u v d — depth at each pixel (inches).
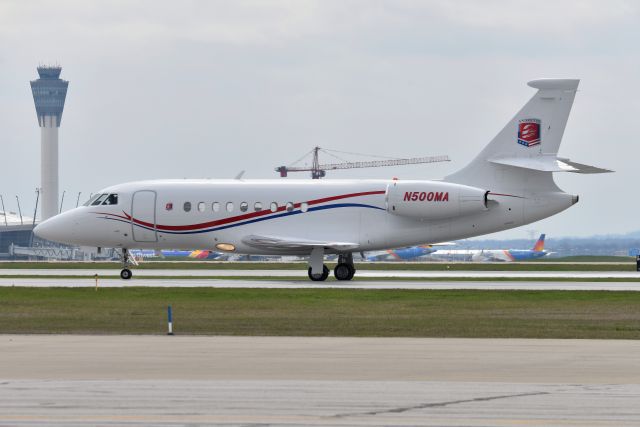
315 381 2522.1
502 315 4608.8
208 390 2374.5
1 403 2186.3
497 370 2723.9
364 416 2050.9
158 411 2098.9
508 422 1988.2
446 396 2298.2
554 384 2476.6
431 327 4015.8
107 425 1939.0
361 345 3331.7
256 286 6437.0
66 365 2802.7
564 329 3949.3
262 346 3297.2
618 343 3405.5
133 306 5128.0
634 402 2214.6
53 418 2010.3
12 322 4217.5
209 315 4571.9
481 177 6973.4
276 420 2003.0
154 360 2918.3
